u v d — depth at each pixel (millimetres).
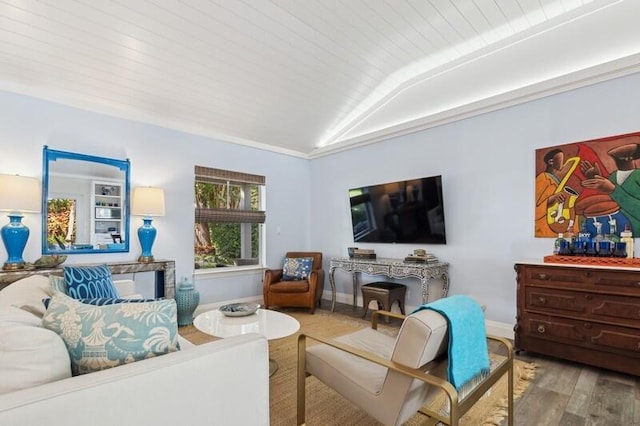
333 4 2734
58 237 3381
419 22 3021
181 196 4297
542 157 3215
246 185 5129
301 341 1844
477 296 3654
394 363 1432
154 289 4012
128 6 2564
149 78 3387
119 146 3803
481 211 3641
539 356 2869
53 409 864
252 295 5008
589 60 2953
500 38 3387
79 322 1188
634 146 2734
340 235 5281
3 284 2803
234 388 1221
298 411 1834
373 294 4023
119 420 965
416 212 4164
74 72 3172
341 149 5164
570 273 2623
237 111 4199
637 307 2336
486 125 3615
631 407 2057
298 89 3934
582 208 2971
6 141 3129
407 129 4230
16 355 982
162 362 1073
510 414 1779
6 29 2627
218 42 3043
